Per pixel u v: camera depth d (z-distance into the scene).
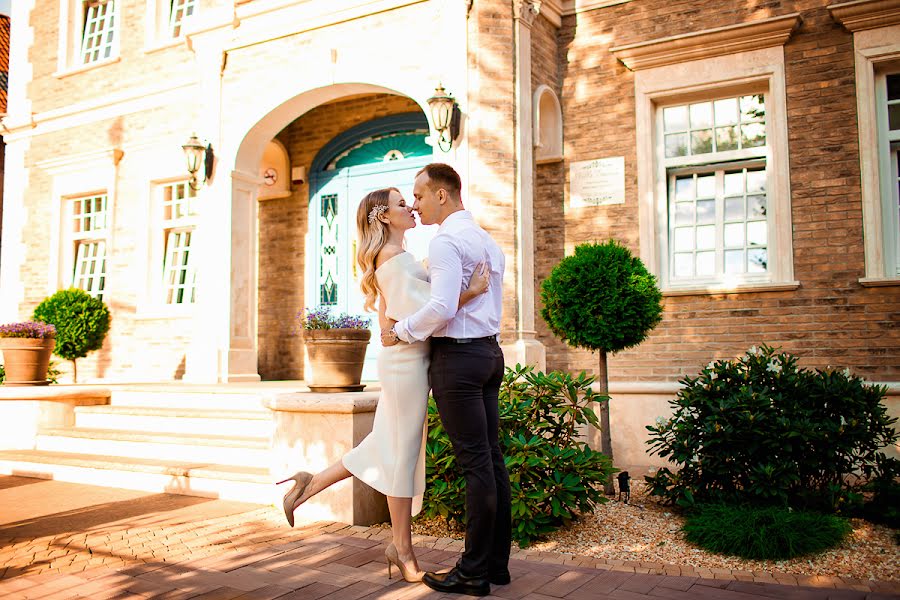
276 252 9.86
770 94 6.45
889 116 6.20
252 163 8.64
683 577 3.23
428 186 3.17
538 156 7.28
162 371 9.62
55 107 10.97
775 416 4.24
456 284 2.92
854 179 6.05
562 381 4.46
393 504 3.16
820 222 6.14
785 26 6.28
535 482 3.97
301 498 3.29
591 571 3.32
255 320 8.71
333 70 7.75
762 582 3.15
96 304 9.69
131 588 3.03
